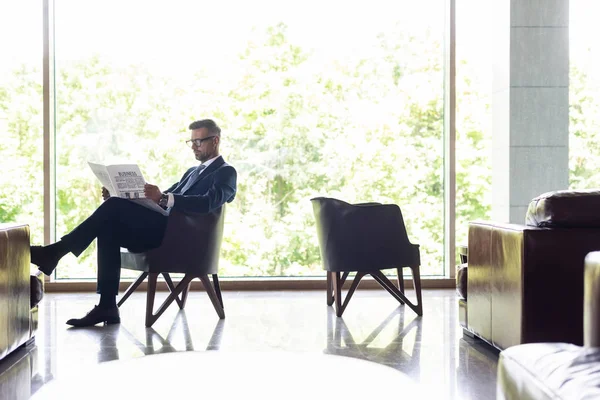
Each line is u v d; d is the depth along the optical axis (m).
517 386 1.57
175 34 5.70
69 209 5.67
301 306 4.84
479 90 5.84
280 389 2.65
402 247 4.48
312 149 5.80
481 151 5.86
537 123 5.44
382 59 5.82
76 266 5.64
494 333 3.35
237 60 5.74
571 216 3.00
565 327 3.02
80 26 5.65
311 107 5.79
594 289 1.73
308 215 5.80
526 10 5.42
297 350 3.44
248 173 5.77
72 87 5.66
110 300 4.14
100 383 2.78
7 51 5.58
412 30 5.84
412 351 3.44
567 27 5.44
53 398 2.57
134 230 4.16
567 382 1.42
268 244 5.78
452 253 5.82
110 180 4.12
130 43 5.68
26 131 5.61
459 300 3.91
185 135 5.71
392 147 5.84
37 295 3.62
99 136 5.68
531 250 3.02
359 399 2.54
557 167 5.45
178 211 4.10
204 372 2.95
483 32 5.82
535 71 5.43
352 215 4.42
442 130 5.87
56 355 3.34
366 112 5.82
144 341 3.66
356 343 3.62
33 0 5.57
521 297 3.03
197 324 4.15
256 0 5.75
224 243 5.75
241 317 4.39
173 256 4.09
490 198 5.87
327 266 4.51
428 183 5.86
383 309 4.73
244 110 5.75
